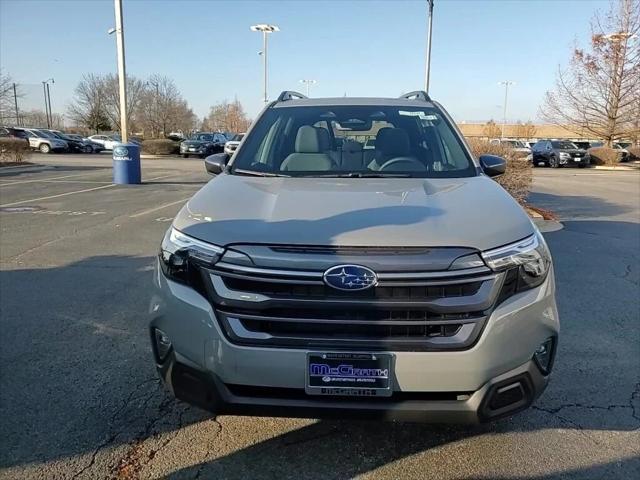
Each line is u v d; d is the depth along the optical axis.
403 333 2.23
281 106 4.17
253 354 2.26
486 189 2.96
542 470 2.63
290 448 2.80
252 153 3.62
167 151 40.16
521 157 10.93
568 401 3.30
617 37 32.56
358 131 3.78
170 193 13.99
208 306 2.33
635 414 3.16
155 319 2.54
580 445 2.84
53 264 6.42
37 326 4.43
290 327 2.26
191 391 2.45
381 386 2.24
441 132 3.79
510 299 2.32
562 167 31.66
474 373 2.24
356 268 2.20
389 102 4.20
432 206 2.61
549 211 11.41
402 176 3.31
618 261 6.85
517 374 2.34
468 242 2.29
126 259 6.68
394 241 2.27
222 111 79.62
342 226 2.37
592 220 10.36
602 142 37.97
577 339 4.29
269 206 2.63
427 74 25.25
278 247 2.29
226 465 2.67
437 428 2.97
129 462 2.69
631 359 3.93
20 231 8.55
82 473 2.60
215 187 3.02
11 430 2.95
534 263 2.40
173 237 2.52
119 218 9.87
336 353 2.22
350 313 2.22
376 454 2.75
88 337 4.21
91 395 3.34
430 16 24.70
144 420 3.07
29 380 3.52
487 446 2.82
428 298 2.22
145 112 67.94
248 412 2.36
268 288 2.26
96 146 41.59
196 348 2.37
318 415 2.30
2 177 18.73
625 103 33.34
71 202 12.09
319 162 3.48
